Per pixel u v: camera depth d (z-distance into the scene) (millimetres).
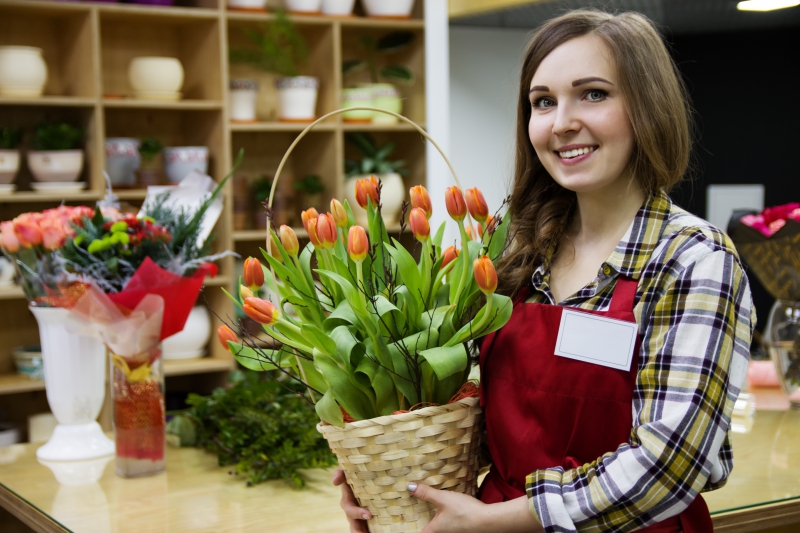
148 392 1938
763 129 3893
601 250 1277
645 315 1146
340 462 1234
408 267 1200
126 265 1960
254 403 2041
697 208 4012
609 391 1158
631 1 2867
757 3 2850
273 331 1243
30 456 2154
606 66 1176
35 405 3691
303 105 3797
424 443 1165
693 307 1083
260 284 1253
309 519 1596
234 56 3740
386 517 1218
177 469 1989
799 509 1561
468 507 1144
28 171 3578
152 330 1922
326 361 1202
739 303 1103
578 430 1175
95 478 1935
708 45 3887
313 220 1228
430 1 3898
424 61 3971
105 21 3709
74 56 3557
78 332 1963
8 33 3570
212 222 2264
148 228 2018
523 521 1119
